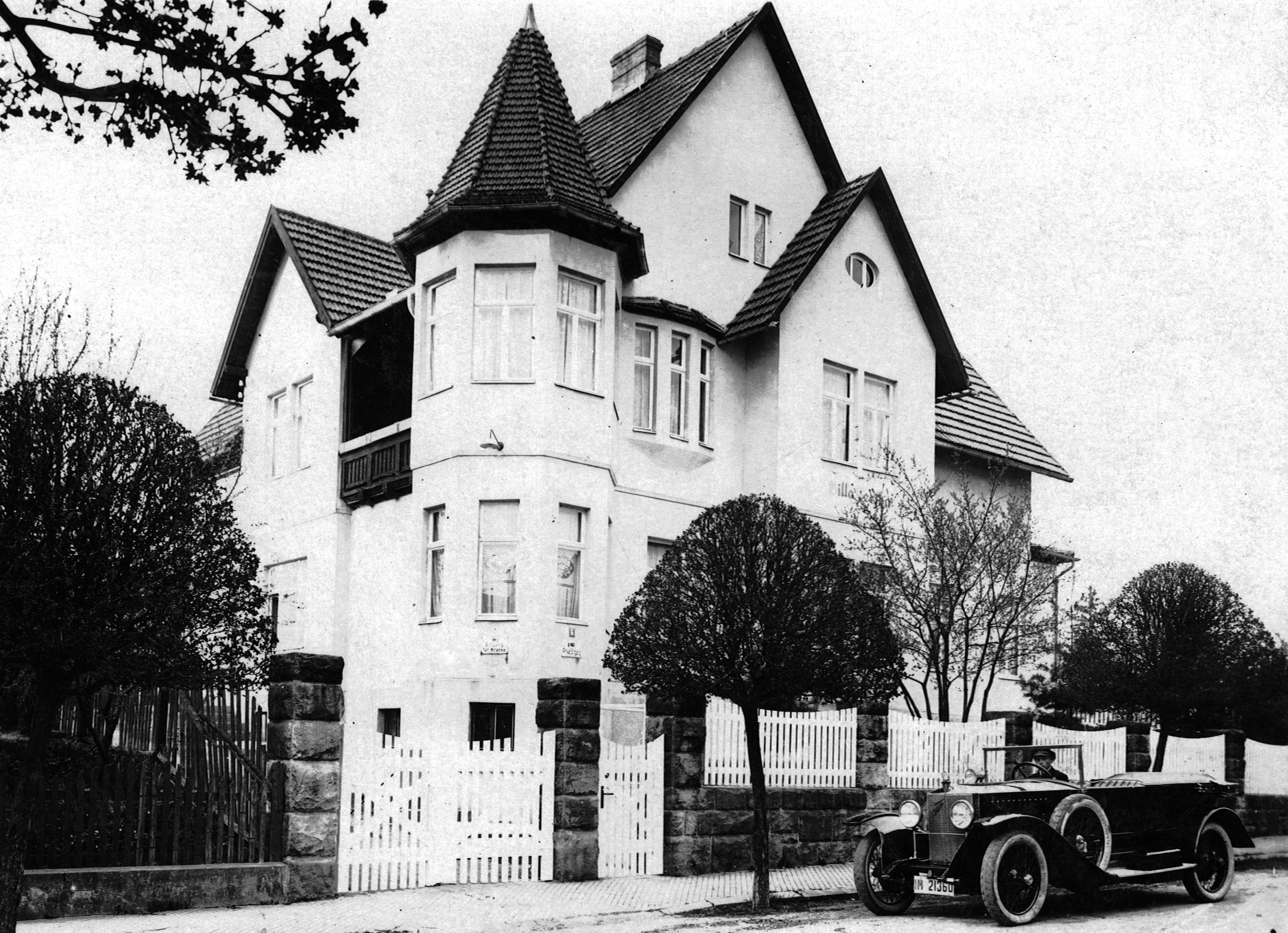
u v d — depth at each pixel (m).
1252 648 22.83
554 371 20.98
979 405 30.89
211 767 13.01
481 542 20.97
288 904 12.79
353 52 8.95
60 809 12.26
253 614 13.94
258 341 28.62
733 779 16.78
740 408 24.44
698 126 24.64
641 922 12.60
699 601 13.91
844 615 14.04
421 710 21.25
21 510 9.83
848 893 14.76
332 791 13.27
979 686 27.72
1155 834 14.30
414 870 14.02
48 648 9.74
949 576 22.16
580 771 15.04
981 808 13.12
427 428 21.73
